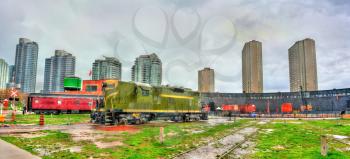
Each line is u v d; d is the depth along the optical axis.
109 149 11.17
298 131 21.12
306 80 160.50
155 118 29.14
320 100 86.94
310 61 161.38
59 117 36.06
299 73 166.12
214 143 13.61
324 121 37.59
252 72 129.25
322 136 10.16
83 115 42.03
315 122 35.00
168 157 9.69
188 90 35.53
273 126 27.17
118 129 20.22
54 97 44.72
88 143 12.81
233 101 98.19
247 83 131.25
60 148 11.28
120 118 24.77
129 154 10.12
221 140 14.92
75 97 46.31
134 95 26.39
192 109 35.84
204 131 20.33
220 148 12.02
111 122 24.55
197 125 27.02
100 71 81.12
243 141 14.51
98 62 81.50
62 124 24.69
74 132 17.67
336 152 10.66
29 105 43.78
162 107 30.09
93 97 48.09
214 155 10.33
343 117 49.03
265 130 22.12
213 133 18.83
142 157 9.53
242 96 99.56
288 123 32.69
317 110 85.12
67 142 13.02
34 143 12.39
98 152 10.48
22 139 13.49
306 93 91.81
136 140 14.00
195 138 15.63
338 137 16.83
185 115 34.16
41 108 43.75
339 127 25.42
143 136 15.84
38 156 9.39
